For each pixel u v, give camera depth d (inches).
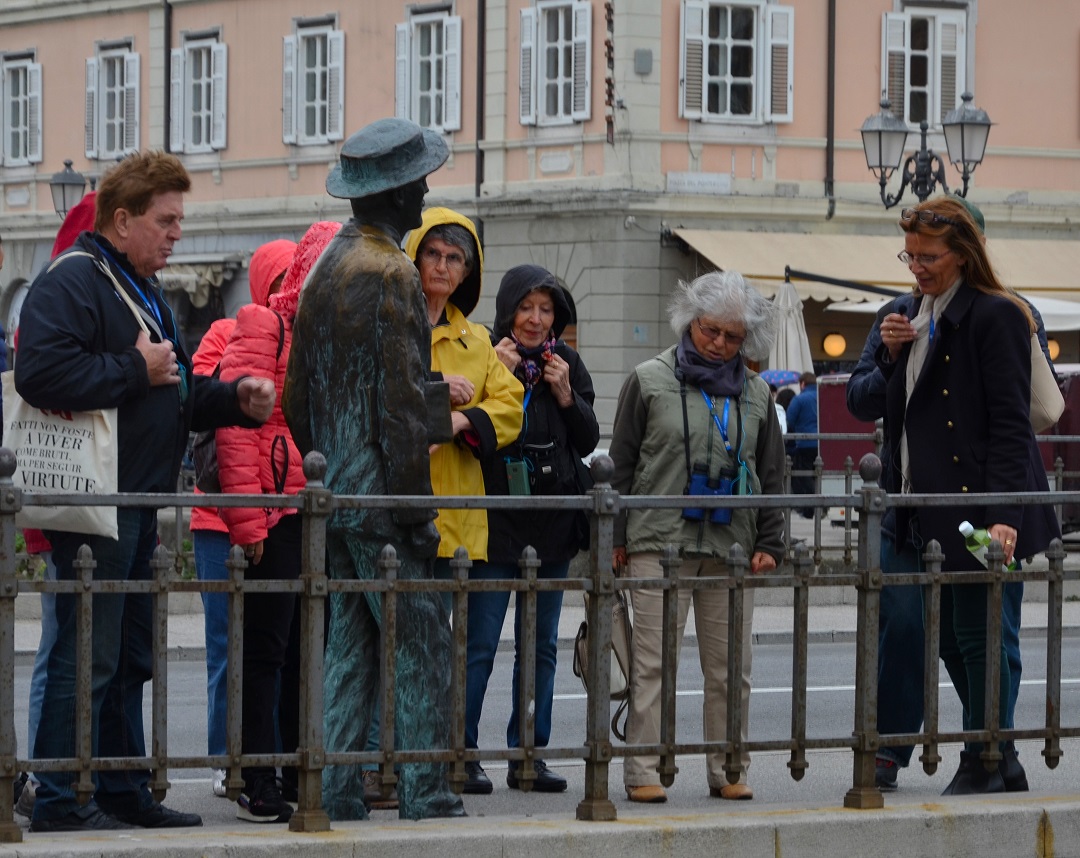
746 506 289.7
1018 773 332.8
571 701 541.0
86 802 260.8
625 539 362.0
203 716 505.7
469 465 363.6
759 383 370.6
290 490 342.0
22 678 569.0
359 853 261.1
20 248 1951.3
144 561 301.9
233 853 256.1
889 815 289.6
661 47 1477.6
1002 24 1581.0
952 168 1569.9
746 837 279.7
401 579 287.7
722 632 362.0
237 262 1743.4
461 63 1568.7
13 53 1951.3
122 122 1855.3
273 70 1723.7
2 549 255.0
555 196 1487.5
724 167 1498.5
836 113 1530.5
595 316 1477.6
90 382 282.4
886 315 358.6
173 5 1804.9
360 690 299.0
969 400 331.3
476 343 364.5
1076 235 1611.7
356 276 292.8
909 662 347.3
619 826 275.6
